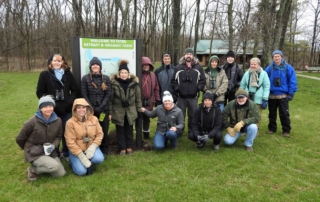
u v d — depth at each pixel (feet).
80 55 14.24
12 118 24.08
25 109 28.81
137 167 12.94
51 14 89.76
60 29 89.97
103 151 14.60
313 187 11.04
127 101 14.20
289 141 16.98
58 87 13.02
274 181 11.50
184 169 12.67
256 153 14.83
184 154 14.65
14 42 93.91
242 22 46.88
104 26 61.52
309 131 19.29
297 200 10.02
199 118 15.25
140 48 14.96
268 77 17.56
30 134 11.69
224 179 11.65
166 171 12.44
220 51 112.78
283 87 17.60
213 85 17.53
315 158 14.30
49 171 11.50
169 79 17.58
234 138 15.70
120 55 14.80
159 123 15.21
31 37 90.58
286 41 116.26
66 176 11.99
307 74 82.58
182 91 16.30
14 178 11.93
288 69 17.48
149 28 86.94
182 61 16.55
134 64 15.05
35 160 11.55
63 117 13.67
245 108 15.43
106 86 13.56
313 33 121.60
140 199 10.07
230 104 15.81
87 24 69.46
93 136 12.69
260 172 12.41
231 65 19.04
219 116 15.01
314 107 31.04
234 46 52.70
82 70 14.39
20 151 15.38
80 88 14.38
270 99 18.25
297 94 41.91
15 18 89.04
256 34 42.60
